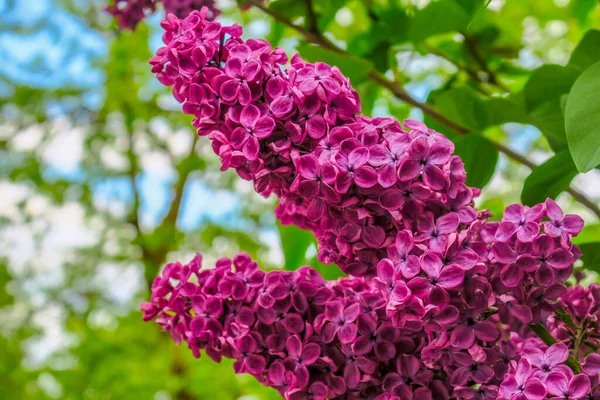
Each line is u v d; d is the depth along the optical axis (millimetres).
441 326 394
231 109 406
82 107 2631
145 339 2205
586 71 411
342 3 621
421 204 395
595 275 583
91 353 2102
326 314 432
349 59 572
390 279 393
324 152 398
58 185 2633
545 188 485
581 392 374
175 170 2768
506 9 848
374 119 411
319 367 434
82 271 2676
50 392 2146
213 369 1823
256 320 446
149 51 2223
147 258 2678
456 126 591
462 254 389
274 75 409
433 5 613
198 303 451
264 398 1333
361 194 400
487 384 411
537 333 414
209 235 2609
